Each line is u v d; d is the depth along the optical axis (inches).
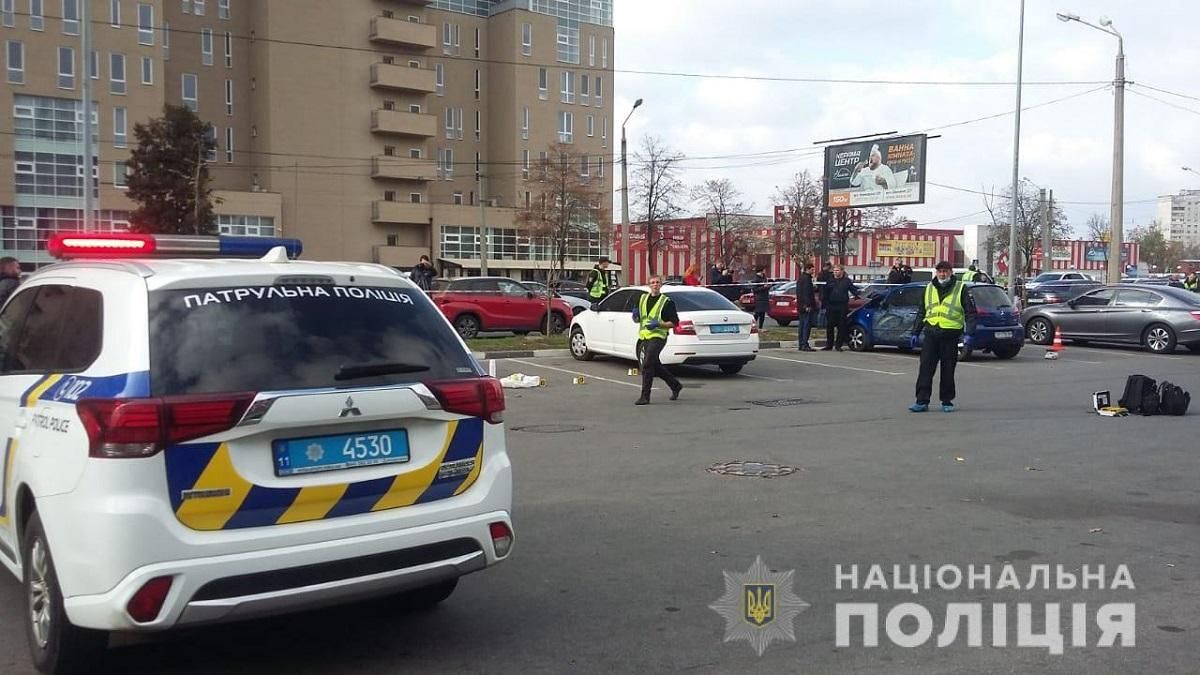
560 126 2881.4
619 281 1441.9
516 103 2783.0
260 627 189.8
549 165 2336.4
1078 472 330.3
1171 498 292.5
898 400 523.5
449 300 928.3
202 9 2362.2
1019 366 717.3
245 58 2422.5
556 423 447.5
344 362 162.1
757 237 2640.3
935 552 237.3
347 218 2488.9
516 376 598.5
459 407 170.7
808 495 297.7
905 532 254.8
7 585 212.5
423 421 167.5
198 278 161.9
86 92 906.1
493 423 177.3
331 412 155.1
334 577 153.9
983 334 740.7
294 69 2394.2
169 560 141.9
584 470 338.3
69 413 150.9
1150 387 467.8
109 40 2101.4
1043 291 1365.7
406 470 163.6
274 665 170.7
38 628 162.9
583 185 2353.6
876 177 1440.7
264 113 2380.7
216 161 2390.5
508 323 952.3
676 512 277.3
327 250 2455.7
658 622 191.5
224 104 2399.1
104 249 201.6
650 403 515.8
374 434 161.6
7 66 1983.3
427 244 2613.2
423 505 165.6
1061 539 248.2
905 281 1068.5
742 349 622.5
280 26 2370.8
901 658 173.6
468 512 169.8
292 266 173.2
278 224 2303.2
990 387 581.9
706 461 353.4
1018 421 446.0
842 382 611.5
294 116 2395.4
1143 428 424.8
